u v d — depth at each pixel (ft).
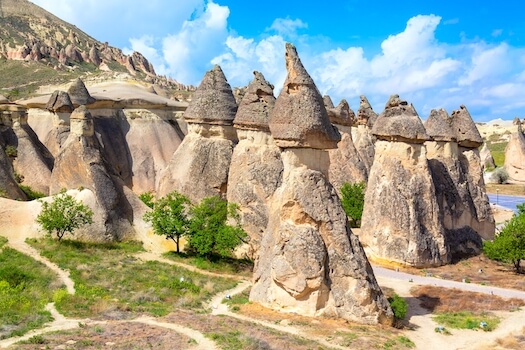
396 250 122.11
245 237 118.11
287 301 79.25
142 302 81.61
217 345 60.70
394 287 105.09
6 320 66.74
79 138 127.24
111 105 219.00
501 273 120.98
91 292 82.79
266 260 83.92
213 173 134.41
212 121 137.49
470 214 144.46
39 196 149.89
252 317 76.02
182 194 131.85
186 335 63.87
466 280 112.47
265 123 125.18
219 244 111.55
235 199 123.95
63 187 124.77
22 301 75.00
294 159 83.56
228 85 142.51
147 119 222.69
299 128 81.82
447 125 145.89
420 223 124.88
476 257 136.26
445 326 82.94
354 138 208.44
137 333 63.87
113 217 121.08
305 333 69.51
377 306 79.15
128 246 117.70
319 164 84.53
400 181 124.88
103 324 67.67
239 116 127.65
